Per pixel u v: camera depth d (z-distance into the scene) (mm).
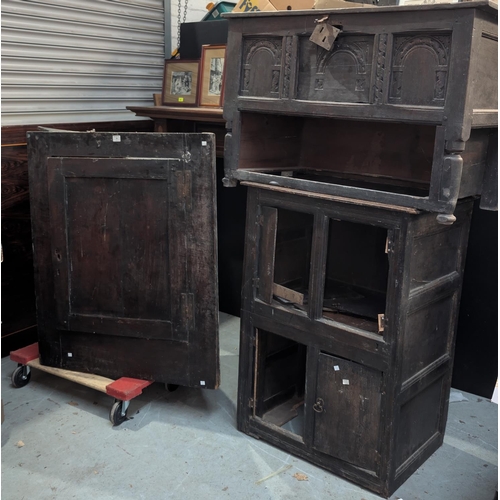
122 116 3295
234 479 2078
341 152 2426
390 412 1914
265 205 2107
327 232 1958
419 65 1659
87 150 2281
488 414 2561
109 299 2395
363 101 1795
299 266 2498
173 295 2301
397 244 1795
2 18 2633
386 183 2314
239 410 2357
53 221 2383
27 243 2893
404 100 1706
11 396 2588
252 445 2287
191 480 2066
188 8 3541
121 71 3229
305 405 2145
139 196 2254
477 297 2619
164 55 3461
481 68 1631
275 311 2148
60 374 2533
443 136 1637
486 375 2674
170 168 2186
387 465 1961
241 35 2025
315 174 2482
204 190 2176
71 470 2100
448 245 2043
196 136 2139
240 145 2156
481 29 1574
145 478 2068
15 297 2902
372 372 1937
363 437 2008
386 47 1698
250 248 2180
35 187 2396
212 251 2223
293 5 2092
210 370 2354
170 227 2236
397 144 2264
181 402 2576
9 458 2152
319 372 2072
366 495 2012
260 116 2232
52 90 2914
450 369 2236
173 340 2355
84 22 2969
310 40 1831
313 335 2057
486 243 2543
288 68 1925
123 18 3164
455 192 1651
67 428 2355
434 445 2268
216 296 2277
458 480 2111
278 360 2459
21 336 2977
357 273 2559
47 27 2812
